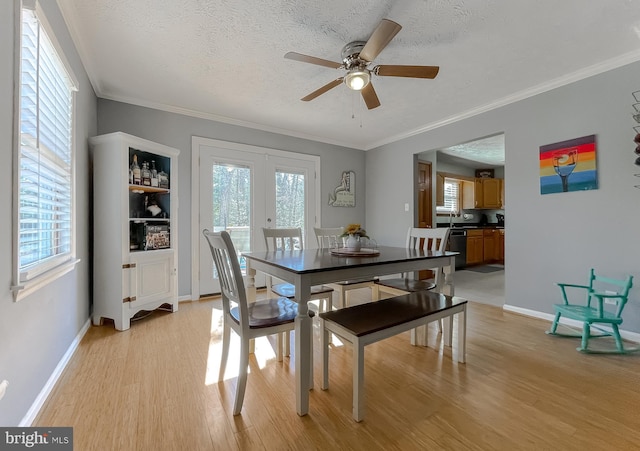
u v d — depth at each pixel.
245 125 3.76
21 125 1.23
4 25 1.09
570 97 2.56
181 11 1.78
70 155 1.94
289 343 2.08
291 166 4.17
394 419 1.36
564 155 2.60
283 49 2.18
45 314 1.50
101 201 2.50
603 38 2.03
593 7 1.73
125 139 2.46
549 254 2.71
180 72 2.50
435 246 2.44
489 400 1.51
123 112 2.99
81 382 1.65
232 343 2.20
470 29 1.94
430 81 2.65
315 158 4.40
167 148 2.84
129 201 2.73
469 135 3.40
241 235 3.75
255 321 1.50
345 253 2.07
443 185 5.93
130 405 1.45
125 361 1.90
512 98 2.94
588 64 2.38
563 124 2.61
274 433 1.27
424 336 2.22
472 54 2.23
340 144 4.66
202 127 3.46
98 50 2.17
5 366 1.09
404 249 2.44
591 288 2.23
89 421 1.33
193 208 3.40
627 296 2.07
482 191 6.50
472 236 5.93
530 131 2.84
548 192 2.71
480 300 3.46
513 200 2.97
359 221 4.88
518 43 2.09
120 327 2.43
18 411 1.20
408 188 4.21
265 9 1.76
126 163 2.48
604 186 2.38
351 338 1.38
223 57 2.28
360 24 1.90
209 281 3.52
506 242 3.04
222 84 2.72
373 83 2.67
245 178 3.79
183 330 2.45
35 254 1.46
